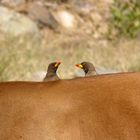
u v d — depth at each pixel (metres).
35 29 24.31
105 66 21.61
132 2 27.67
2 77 19.28
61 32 25.17
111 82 8.38
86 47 24.16
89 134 7.92
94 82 8.41
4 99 8.30
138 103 8.10
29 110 8.16
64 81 8.55
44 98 8.24
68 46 23.95
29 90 8.41
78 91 8.28
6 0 25.42
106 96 8.20
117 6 27.59
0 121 8.12
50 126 7.98
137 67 21.83
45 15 25.58
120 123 7.97
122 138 7.90
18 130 8.03
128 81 8.37
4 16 24.28
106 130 7.95
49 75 11.77
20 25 24.11
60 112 8.07
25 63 20.91
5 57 21.19
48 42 23.88
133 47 24.48
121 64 22.12
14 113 8.16
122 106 8.09
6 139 8.01
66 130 7.95
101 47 24.33
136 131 7.91
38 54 22.28
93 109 8.07
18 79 19.38
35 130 7.99
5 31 23.58
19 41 23.11
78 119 8.01
